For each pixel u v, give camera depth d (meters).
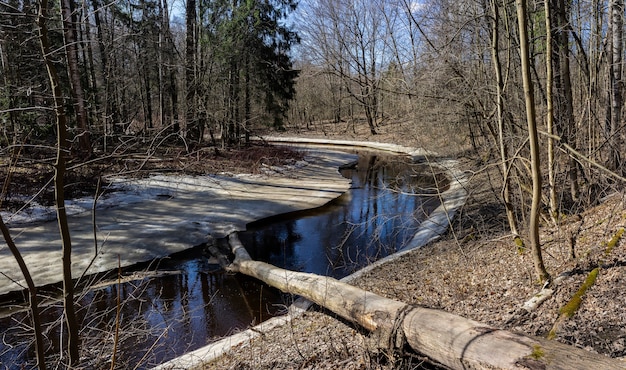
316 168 20.30
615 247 4.93
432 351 3.22
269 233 10.52
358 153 28.16
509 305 4.36
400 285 6.03
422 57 6.41
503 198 6.00
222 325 5.94
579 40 6.59
